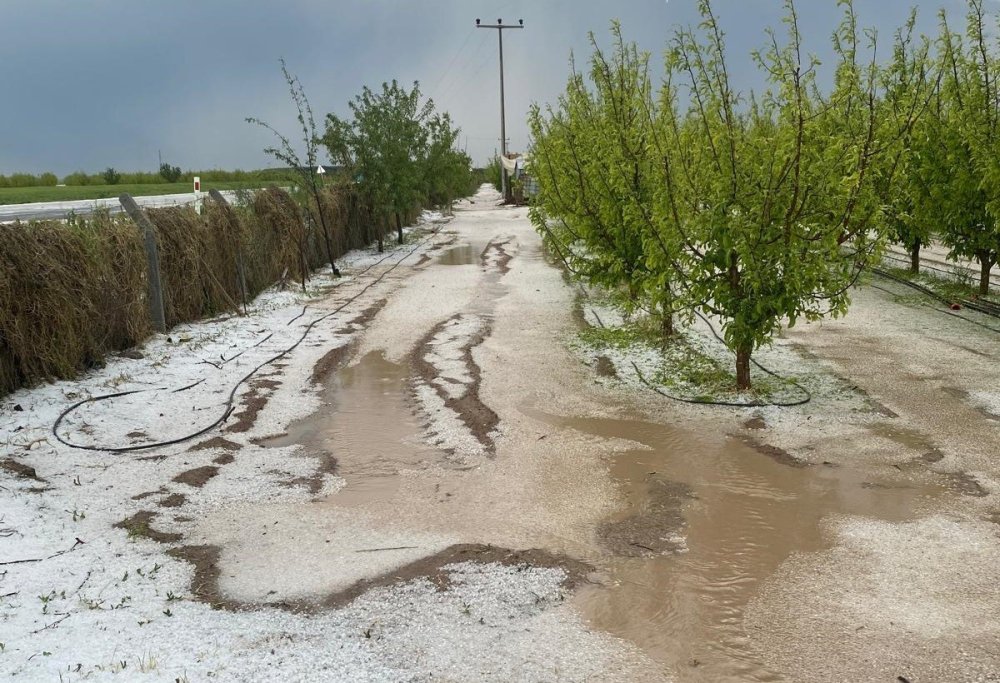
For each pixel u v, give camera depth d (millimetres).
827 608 4117
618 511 5363
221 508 5453
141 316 9727
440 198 39250
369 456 6484
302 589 4359
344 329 11484
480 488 5781
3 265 7332
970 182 11164
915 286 13367
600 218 10125
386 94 23844
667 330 10141
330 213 19375
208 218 12133
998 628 3887
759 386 7914
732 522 5160
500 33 48375
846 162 6801
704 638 3873
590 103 11297
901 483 5699
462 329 11297
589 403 7738
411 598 4238
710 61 7152
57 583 4312
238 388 8289
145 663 3572
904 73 11469
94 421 6973
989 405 7258
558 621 4020
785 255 6949
